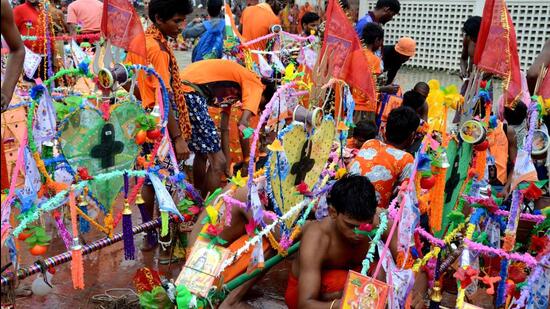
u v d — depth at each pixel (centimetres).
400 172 372
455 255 310
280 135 310
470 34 683
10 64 255
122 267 416
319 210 348
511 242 310
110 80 320
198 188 490
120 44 364
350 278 266
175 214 366
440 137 387
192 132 460
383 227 282
